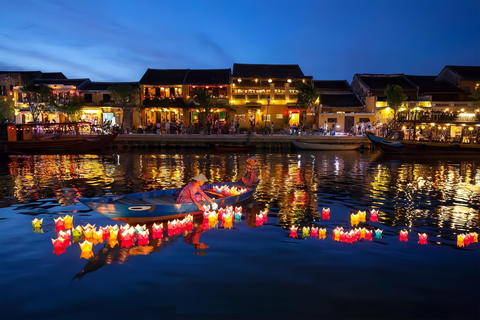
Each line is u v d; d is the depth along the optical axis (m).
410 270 6.77
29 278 6.35
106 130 40.56
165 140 38.19
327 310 5.42
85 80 49.28
